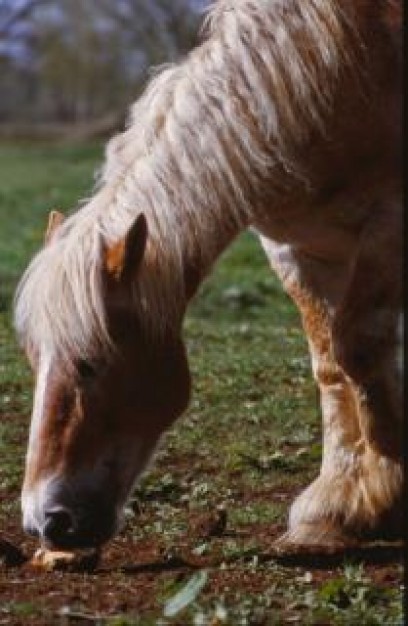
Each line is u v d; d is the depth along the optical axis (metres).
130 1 53.44
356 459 7.03
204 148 6.29
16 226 23.36
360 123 6.52
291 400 10.03
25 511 6.00
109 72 64.81
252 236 19.70
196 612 5.66
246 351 11.63
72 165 39.50
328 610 5.68
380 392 6.62
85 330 5.95
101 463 6.09
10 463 8.75
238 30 6.48
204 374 10.70
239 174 6.33
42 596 6.11
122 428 6.16
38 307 5.99
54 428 6.01
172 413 6.36
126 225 6.14
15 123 72.44
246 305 15.02
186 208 6.24
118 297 6.07
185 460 8.87
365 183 6.57
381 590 5.87
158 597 5.96
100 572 6.59
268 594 5.90
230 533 7.30
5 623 5.70
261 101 6.35
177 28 51.25
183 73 6.52
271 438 9.21
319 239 6.82
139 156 6.37
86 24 63.78
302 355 11.41
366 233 6.56
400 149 6.56
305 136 6.45
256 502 7.96
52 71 66.12
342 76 6.47
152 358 6.22
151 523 7.55
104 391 6.07
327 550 6.72
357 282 6.53
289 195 6.52
